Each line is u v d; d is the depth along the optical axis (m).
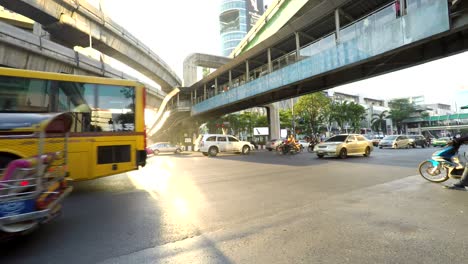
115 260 3.11
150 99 35.81
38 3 18.62
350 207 5.11
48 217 3.75
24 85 6.23
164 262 3.04
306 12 18.03
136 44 28.50
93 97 7.11
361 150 16.53
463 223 4.11
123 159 7.37
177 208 5.32
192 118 38.38
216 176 9.62
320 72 15.51
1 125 4.44
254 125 48.00
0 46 13.85
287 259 3.04
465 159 6.95
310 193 6.43
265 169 11.30
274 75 19.17
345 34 14.51
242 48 32.28
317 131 52.66
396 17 11.91
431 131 80.75
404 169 10.34
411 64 13.86
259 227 4.14
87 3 22.08
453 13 10.14
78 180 6.70
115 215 4.88
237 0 116.88
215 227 4.18
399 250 3.21
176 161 16.52
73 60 18.05
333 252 3.20
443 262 2.91
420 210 4.82
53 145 4.71
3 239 3.38
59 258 3.17
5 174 3.39
